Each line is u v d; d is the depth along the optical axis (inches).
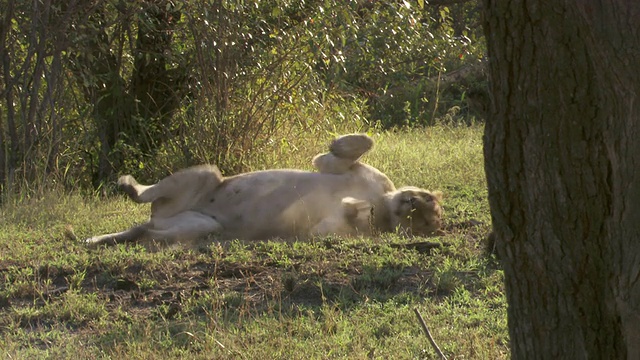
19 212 467.5
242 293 315.9
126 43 665.0
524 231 169.3
